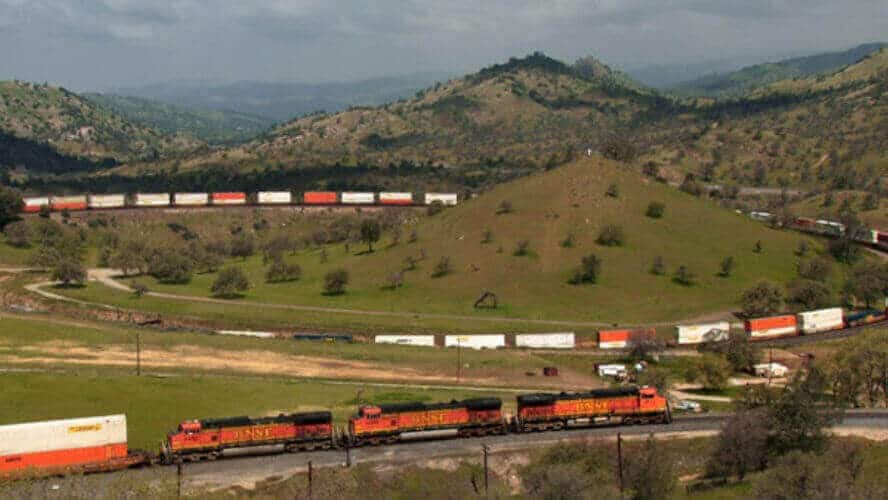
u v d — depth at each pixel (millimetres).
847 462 87125
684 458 101562
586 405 110875
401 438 104062
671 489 87562
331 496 85375
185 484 88625
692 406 126438
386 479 92688
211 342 162750
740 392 143000
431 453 100875
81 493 81562
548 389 140750
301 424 99875
